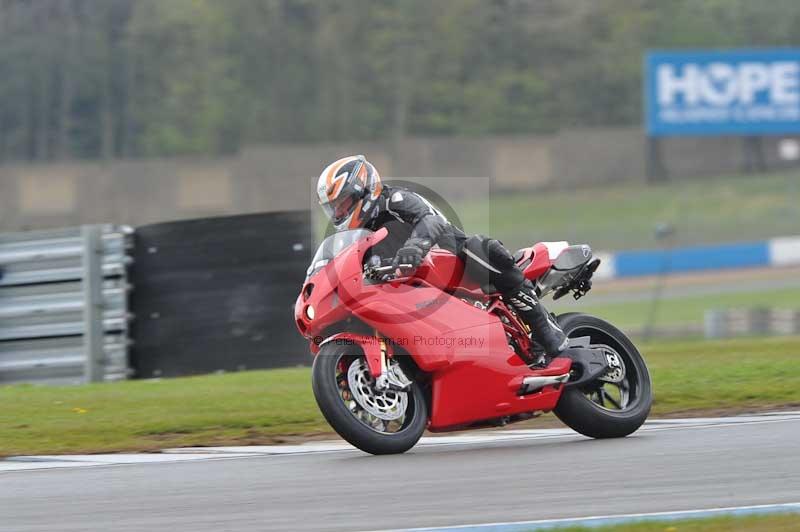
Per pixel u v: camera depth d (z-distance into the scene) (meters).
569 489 17.62
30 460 22.62
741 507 16.14
